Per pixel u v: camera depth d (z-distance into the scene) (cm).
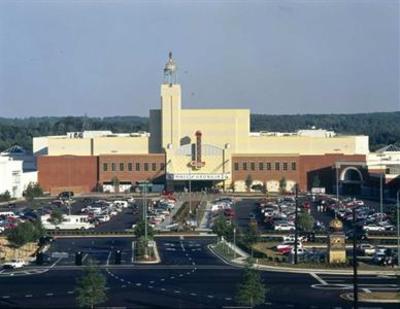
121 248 13638
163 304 9094
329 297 9481
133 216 18662
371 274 11000
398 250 11925
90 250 13400
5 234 14438
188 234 15525
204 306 8988
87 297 8569
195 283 10406
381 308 8894
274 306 8988
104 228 16400
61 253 12862
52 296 9588
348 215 17450
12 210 19150
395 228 15625
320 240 14062
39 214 17800
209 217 18350
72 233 15500
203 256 12756
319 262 11800
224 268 11588
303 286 10175
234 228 14012
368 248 12650
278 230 15675
